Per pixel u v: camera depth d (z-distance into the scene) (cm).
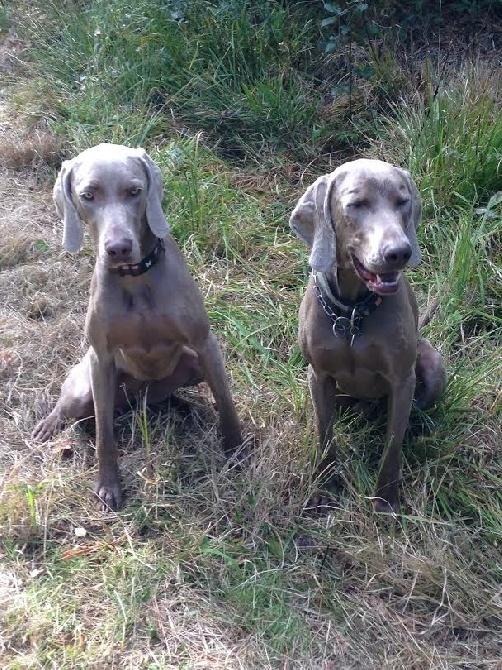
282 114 568
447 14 634
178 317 342
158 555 327
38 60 656
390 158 530
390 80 582
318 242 316
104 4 658
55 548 332
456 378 392
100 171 320
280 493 348
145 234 334
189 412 398
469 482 357
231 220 499
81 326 448
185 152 535
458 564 322
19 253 501
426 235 477
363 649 298
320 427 350
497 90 552
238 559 326
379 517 340
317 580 317
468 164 490
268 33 607
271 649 295
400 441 339
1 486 359
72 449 380
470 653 299
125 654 292
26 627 296
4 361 426
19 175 566
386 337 320
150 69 602
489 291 448
